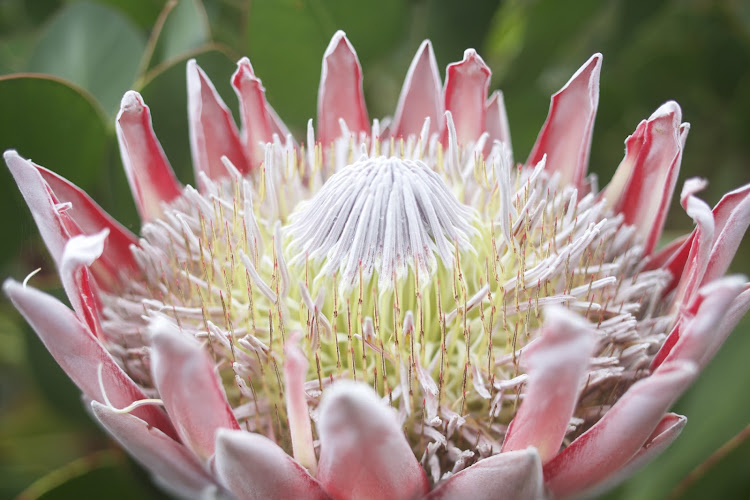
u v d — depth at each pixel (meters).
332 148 0.42
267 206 0.41
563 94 0.42
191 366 0.35
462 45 0.49
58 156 0.44
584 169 0.42
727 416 0.43
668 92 0.52
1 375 0.52
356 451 0.34
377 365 0.38
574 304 0.39
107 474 0.42
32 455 0.48
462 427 0.38
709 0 0.51
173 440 0.37
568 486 0.36
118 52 0.47
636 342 0.39
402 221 0.39
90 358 0.36
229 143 0.43
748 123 0.52
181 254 0.40
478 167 0.41
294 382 0.34
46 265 0.46
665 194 0.40
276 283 0.38
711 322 0.35
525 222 0.39
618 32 0.51
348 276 0.39
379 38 0.47
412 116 0.43
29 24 0.51
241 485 0.35
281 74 0.47
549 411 0.35
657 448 0.37
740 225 0.37
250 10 0.45
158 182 0.41
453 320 0.39
